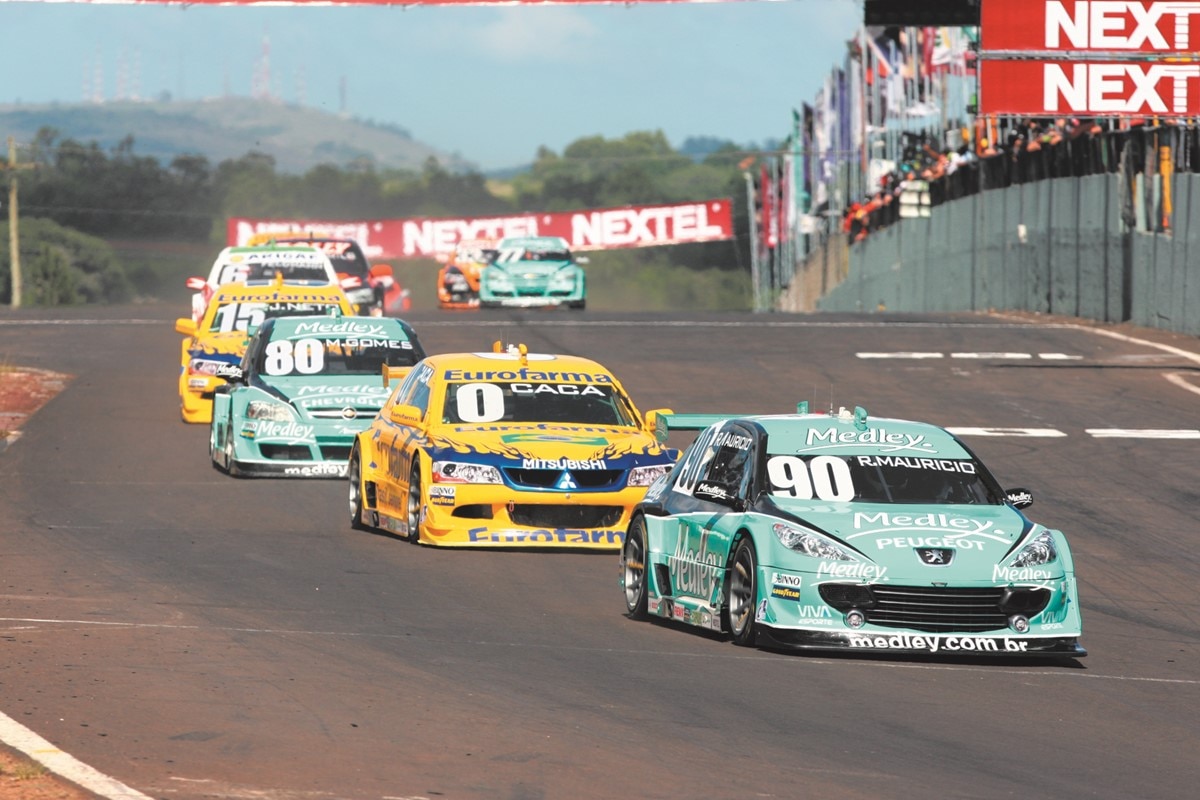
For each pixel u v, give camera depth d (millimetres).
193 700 33625
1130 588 54188
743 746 31656
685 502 45781
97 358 118312
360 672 37250
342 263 136500
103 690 34219
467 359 62719
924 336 132625
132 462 77375
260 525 61812
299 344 76812
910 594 40406
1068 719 35469
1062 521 65500
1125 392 102125
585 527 57656
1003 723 34781
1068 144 163125
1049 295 167500
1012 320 150000
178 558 53844
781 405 96375
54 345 125625
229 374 80750
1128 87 112125
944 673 39812
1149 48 111938
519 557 56406
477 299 184000
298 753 29734
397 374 74875
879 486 43469
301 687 35344
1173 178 135750
